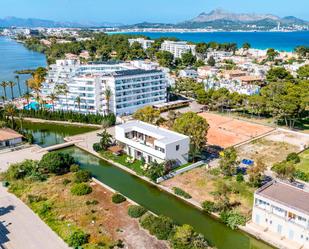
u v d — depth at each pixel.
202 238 51.94
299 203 54.34
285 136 107.44
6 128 106.06
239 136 107.12
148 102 140.00
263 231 55.66
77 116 120.94
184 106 147.00
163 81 143.75
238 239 56.34
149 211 61.09
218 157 89.38
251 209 62.66
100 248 50.12
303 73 179.12
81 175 73.81
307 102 114.31
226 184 72.56
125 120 123.38
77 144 98.94
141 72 138.75
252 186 71.50
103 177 78.75
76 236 51.19
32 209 61.25
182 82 173.50
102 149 93.00
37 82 141.88
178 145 80.56
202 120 85.94
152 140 88.44
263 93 131.12
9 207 61.97
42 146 98.25
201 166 83.19
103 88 126.50
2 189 69.50
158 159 80.75
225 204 61.88
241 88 159.88
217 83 172.75
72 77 131.75
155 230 54.09
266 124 120.38
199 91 143.50
